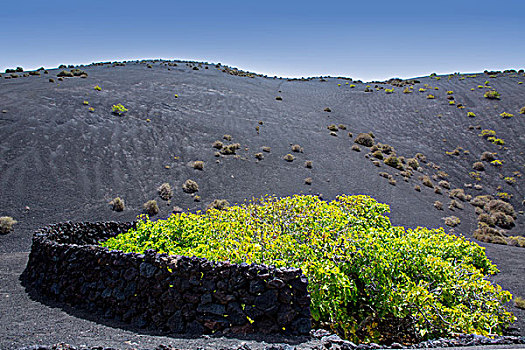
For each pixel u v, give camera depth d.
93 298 4.96
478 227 18.69
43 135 18.27
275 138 28.50
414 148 33.41
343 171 23.94
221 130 27.27
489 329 5.04
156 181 17.66
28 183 14.16
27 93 25.02
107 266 4.94
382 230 7.21
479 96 46.03
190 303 4.11
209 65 67.06
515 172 28.78
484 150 33.06
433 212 19.75
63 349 2.87
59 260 5.68
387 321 5.26
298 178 21.47
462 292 5.57
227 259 4.65
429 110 43.50
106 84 33.34
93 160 17.67
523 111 39.16
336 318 4.52
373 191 21.03
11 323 4.11
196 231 6.42
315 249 5.37
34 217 12.27
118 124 22.97
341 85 63.56
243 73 65.94
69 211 13.30
